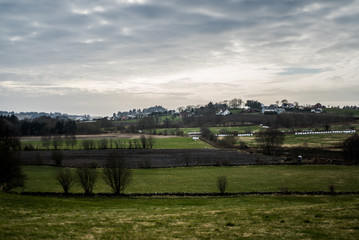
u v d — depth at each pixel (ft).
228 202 143.23
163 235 75.31
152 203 143.13
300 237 72.13
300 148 377.09
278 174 227.61
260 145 399.03
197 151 409.90
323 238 70.85
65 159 347.36
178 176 229.04
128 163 311.47
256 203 138.62
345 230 76.48
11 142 309.63
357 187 180.14
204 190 179.22
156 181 209.97
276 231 77.77
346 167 250.57
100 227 83.97
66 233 76.54
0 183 171.94
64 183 168.96
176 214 105.19
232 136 477.36
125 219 95.55
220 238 72.64
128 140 580.71
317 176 216.33
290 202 139.85
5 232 75.10
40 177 231.50
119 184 168.55
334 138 482.69
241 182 201.26
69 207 125.18
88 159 345.31
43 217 97.50
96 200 151.94
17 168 180.86
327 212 98.53
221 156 351.05
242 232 77.61
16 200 130.93
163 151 417.69
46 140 498.28
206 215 101.65
